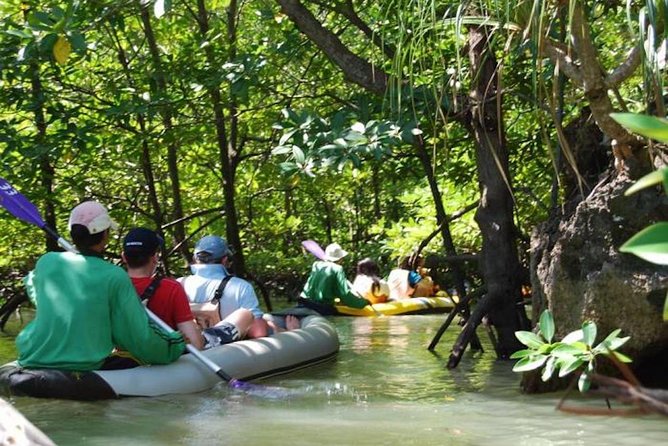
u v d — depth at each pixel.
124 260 5.94
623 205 4.95
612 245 4.98
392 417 4.61
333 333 7.55
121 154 11.30
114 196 14.49
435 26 4.03
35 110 9.28
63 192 12.88
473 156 9.89
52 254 5.39
